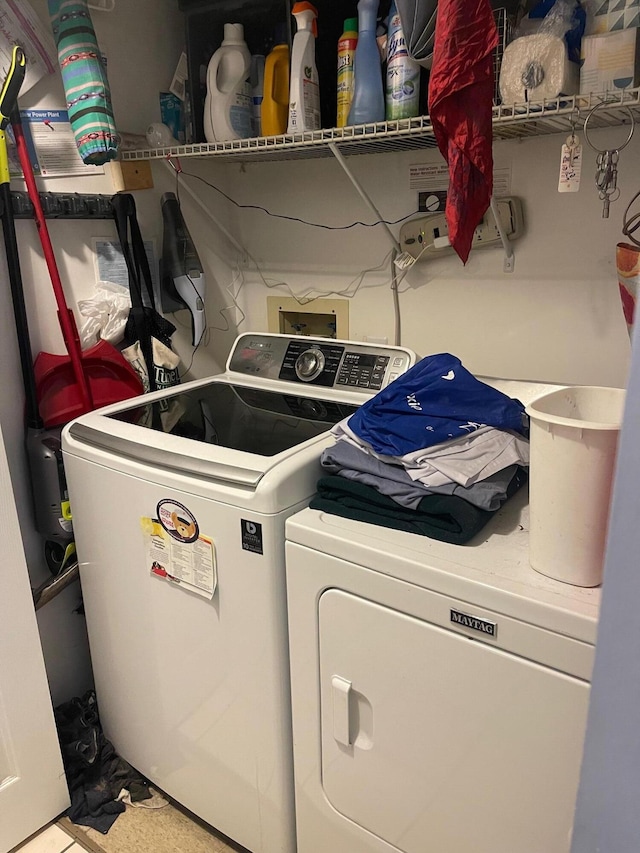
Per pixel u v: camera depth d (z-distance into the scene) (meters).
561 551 0.90
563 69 1.14
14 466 1.61
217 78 1.65
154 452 1.30
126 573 1.43
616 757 0.57
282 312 2.08
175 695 1.44
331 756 1.21
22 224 1.55
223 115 1.63
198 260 1.86
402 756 1.10
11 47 1.46
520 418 1.21
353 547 1.04
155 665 1.46
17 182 1.54
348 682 1.12
